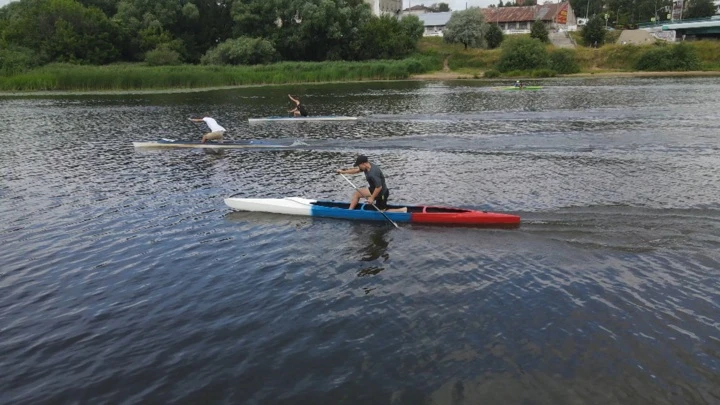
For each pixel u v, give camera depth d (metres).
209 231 12.73
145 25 77.31
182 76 55.25
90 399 6.87
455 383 7.00
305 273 10.39
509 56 73.62
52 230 12.91
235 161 20.25
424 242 11.81
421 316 8.68
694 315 8.46
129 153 22.03
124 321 8.76
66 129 29.03
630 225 12.30
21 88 52.22
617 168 17.69
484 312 8.75
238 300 9.38
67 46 69.19
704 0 112.50
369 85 60.50
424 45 86.00
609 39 87.44
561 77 68.81
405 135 25.39
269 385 7.06
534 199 14.50
